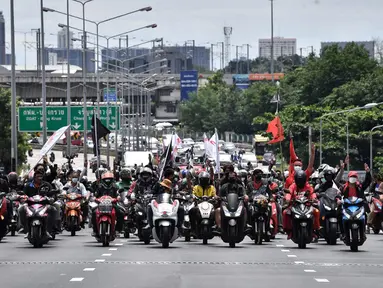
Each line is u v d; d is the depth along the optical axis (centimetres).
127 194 5784
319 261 4353
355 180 4959
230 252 4819
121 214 5362
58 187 6488
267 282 3528
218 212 5225
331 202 5303
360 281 3572
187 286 3403
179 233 5225
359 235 4916
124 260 4362
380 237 6238
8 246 5256
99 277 3669
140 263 4219
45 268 4006
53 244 5406
